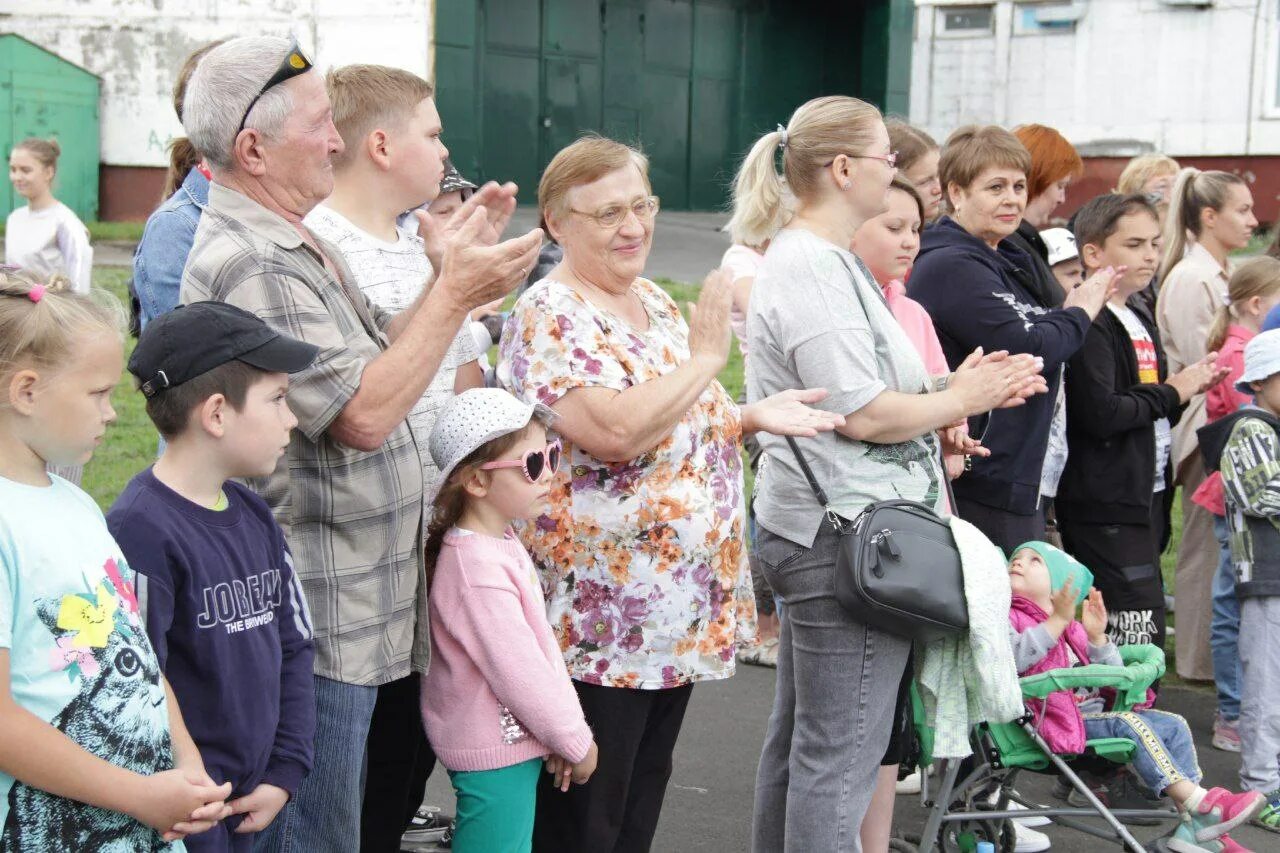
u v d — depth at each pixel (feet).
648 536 10.67
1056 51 75.20
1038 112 76.38
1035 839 14.42
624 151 11.10
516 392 10.68
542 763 10.61
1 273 7.50
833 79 86.63
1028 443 14.48
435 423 10.37
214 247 9.07
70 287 7.70
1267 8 69.10
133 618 7.61
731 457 11.39
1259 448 15.57
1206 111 71.41
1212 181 20.22
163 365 8.16
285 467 9.06
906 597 10.99
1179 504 28.73
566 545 10.67
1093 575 16.56
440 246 10.10
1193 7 70.90
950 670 11.90
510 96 74.69
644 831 11.44
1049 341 14.17
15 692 7.07
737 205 13.05
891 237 13.07
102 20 70.49
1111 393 15.99
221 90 9.07
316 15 68.39
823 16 86.22
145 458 28.04
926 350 13.61
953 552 11.35
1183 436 19.29
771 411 10.72
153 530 8.04
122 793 7.28
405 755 11.09
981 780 13.32
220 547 8.34
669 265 58.95
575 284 11.05
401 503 9.49
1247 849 14.20
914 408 11.17
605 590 10.67
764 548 11.89
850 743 11.39
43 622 7.14
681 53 82.02
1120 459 16.26
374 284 10.86
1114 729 13.38
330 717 9.17
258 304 8.87
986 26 77.61
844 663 11.40
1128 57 73.20
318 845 9.29
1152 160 23.54
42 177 25.09
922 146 15.87
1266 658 15.51
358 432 8.88
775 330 11.62
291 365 8.36
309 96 9.19
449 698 10.17
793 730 12.19
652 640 10.70
